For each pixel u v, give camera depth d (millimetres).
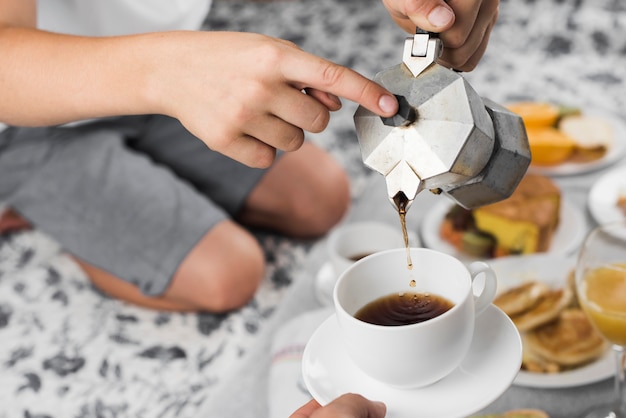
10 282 1872
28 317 1771
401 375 866
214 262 1681
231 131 948
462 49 942
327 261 1324
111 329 1721
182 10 1621
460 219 1336
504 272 1214
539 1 2859
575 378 1069
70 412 1542
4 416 1545
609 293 1014
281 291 1775
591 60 2387
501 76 2357
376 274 921
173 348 1659
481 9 934
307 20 2992
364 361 872
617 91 2156
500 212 1308
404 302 916
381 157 848
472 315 877
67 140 1802
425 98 838
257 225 1954
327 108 939
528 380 1075
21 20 1138
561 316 1139
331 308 1203
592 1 2779
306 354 917
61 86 1028
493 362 887
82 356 1662
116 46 1000
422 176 836
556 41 2549
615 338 1012
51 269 1904
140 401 1549
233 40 928
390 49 2686
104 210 1734
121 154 1775
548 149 1444
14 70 1049
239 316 1717
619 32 2539
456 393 876
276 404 1089
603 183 1373
